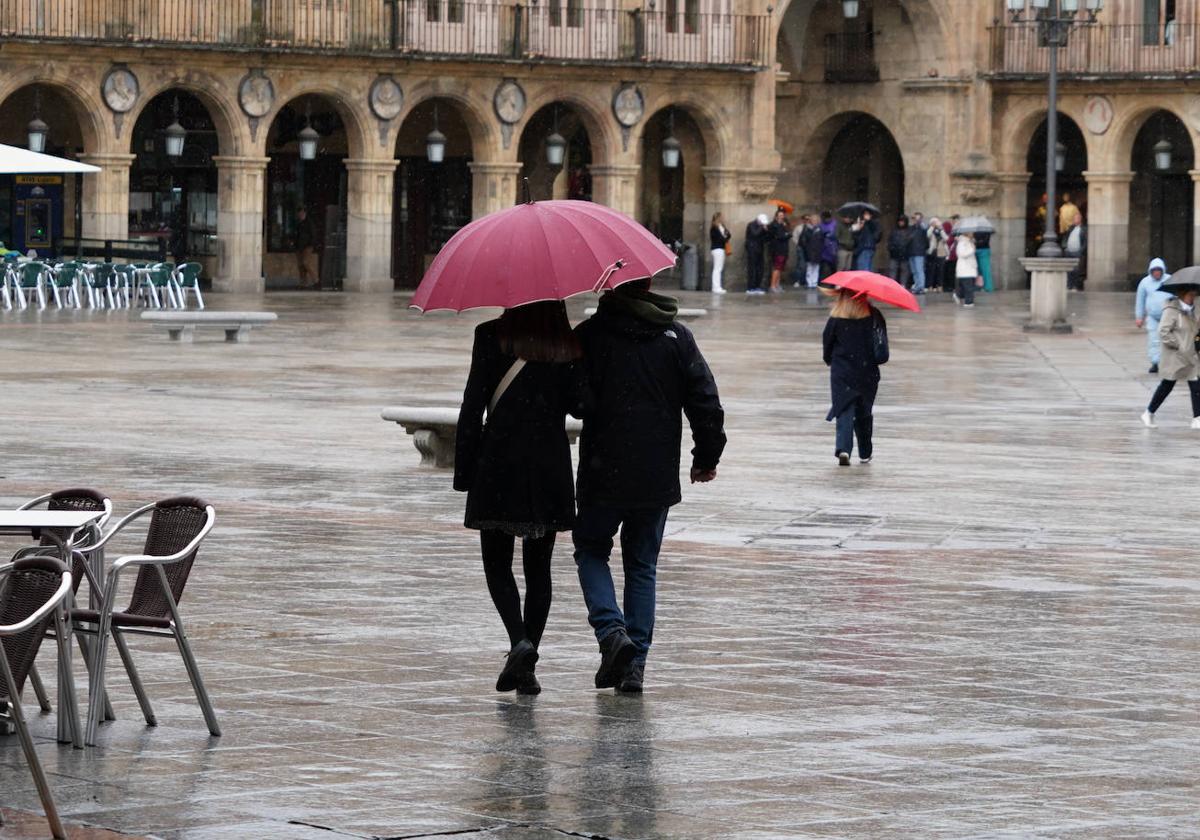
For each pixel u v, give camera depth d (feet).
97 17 197.26
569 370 39.47
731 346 149.79
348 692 39.55
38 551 37.11
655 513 40.47
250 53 205.36
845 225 260.21
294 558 55.42
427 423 76.38
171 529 37.58
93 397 103.50
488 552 40.04
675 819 30.96
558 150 222.89
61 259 189.47
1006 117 249.55
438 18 217.56
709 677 41.29
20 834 29.84
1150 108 241.14
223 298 199.11
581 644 44.60
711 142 238.27
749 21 237.25
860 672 41.88
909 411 105.81
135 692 37.11
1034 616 48.55
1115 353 148.05
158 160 213.46
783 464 81.61
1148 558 58.29
